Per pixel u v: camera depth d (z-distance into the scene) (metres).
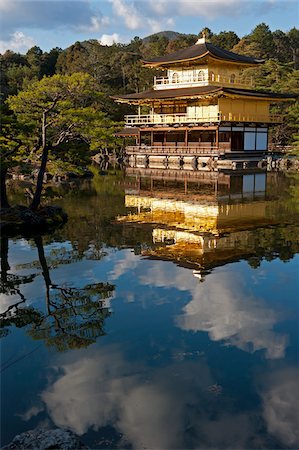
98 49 102.88
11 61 103.69
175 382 8.78
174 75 61.78
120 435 7.41
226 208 27.62
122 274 15.06
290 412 7.89
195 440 7.30
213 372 9.10
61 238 20.06
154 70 90.31
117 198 32.41
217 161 52.34
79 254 17.45
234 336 10.57
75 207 28.38
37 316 11.91
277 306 12.27
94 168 58.50
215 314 11.80
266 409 7.97
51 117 23.56
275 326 11.08
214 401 8.21
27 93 22.45
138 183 42.09
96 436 7.40
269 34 114.19
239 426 7.55
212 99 56.91
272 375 8.95
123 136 69.25
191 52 59.78
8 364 9.57
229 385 8.66
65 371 9.27
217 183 41.12
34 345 10.35
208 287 13.73
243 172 50.50
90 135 23.28
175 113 61.53
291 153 61.09
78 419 7.81
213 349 9.99
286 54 119.31
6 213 22.22
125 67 93.94
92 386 8.73
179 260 16.47
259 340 10.35
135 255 17.20
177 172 51.91
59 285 14.15
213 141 57.78
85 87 24.12
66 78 23.06
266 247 18.11
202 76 59.03
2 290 13.78
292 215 24.97
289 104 69.31
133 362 9.53
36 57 106.31
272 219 23.88
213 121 52.59
